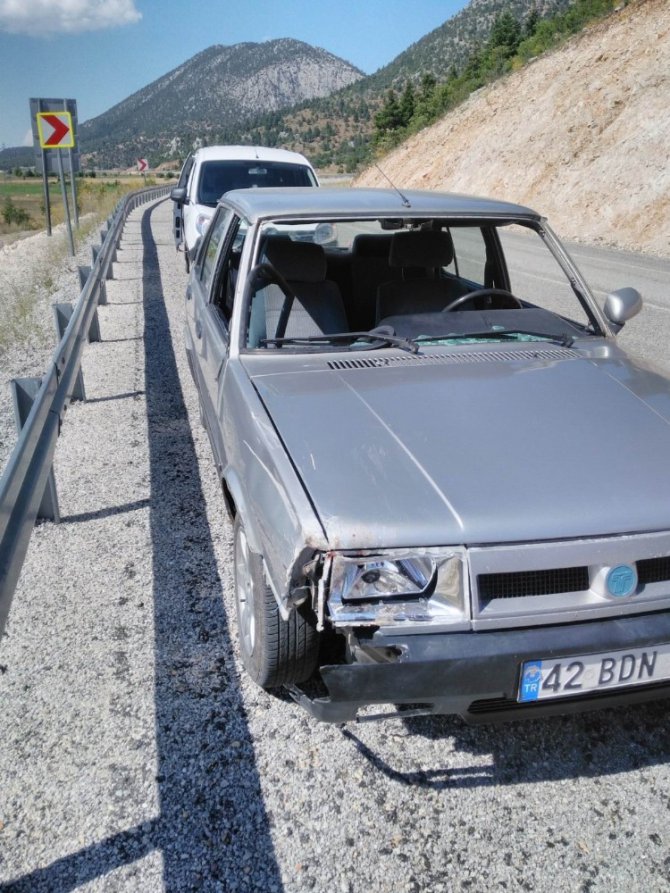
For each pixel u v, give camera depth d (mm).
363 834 2318
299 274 3514
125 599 3527
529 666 2152
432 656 2107
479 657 2113
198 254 5273
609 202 21625
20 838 2277
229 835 2301
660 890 2141
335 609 2139
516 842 2297
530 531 2178
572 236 21672
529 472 2369
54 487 4227
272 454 2463
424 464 2385
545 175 25016
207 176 10656
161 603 3498
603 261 15680
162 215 25906
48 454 3744
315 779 2525
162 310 10000
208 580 3693
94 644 3197
